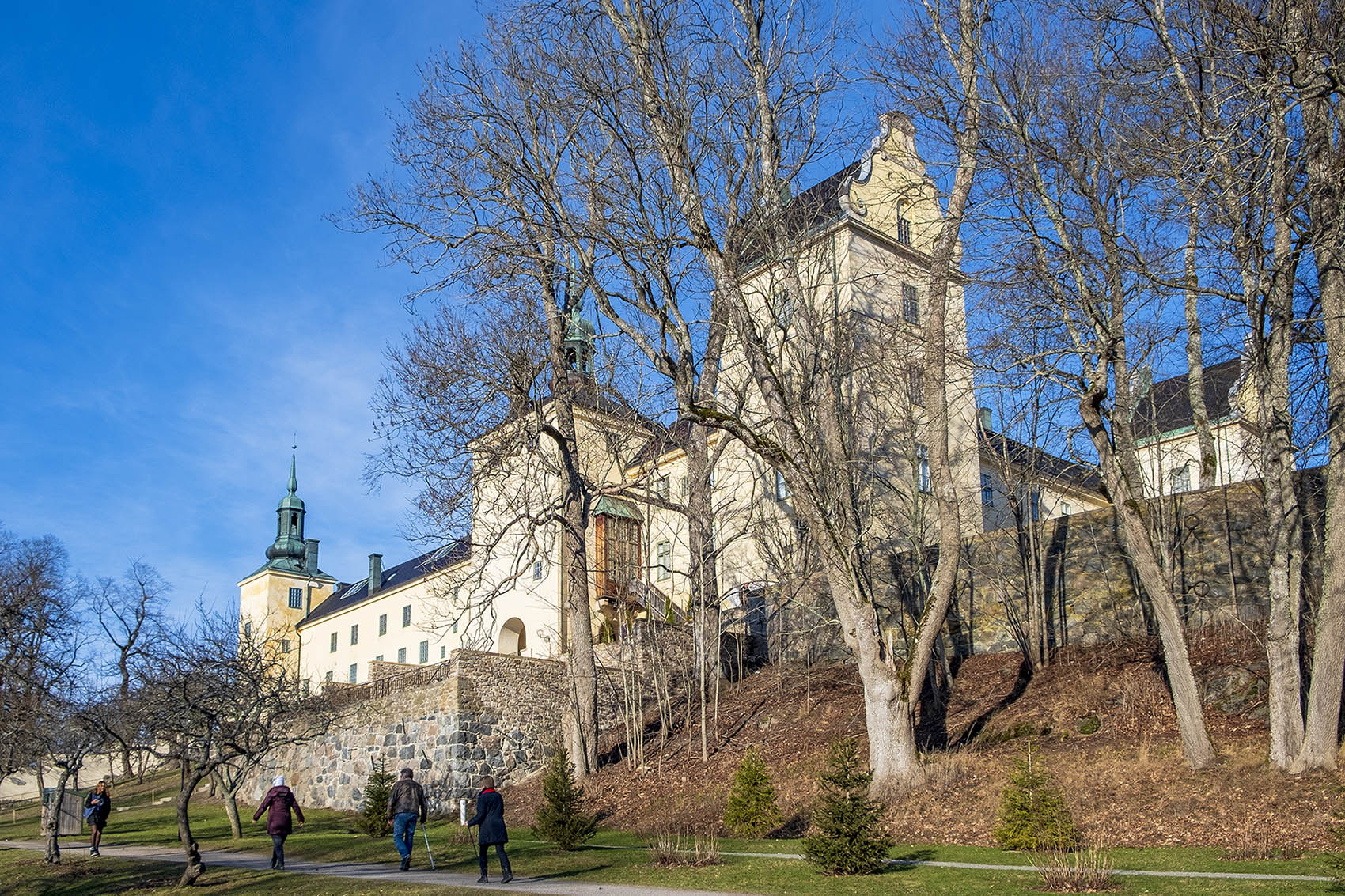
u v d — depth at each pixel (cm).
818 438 2352
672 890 1384
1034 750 2002
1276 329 1716
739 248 2309
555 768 2064
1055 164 1836
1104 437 1842
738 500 3669
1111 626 2356
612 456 3012
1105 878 1226
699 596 2855
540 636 3797
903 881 1346
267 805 1947
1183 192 1636
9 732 2167
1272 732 1650
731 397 3197
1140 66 1764
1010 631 2575
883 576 2872
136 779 4675
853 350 2803
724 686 3072
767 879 1435
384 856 2077
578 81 2211
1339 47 1509
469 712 2833
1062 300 1853
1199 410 2341
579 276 2444
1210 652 2073
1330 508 1627
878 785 1911
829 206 3519
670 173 2116
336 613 6812
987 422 3700
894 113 2155
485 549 2688
